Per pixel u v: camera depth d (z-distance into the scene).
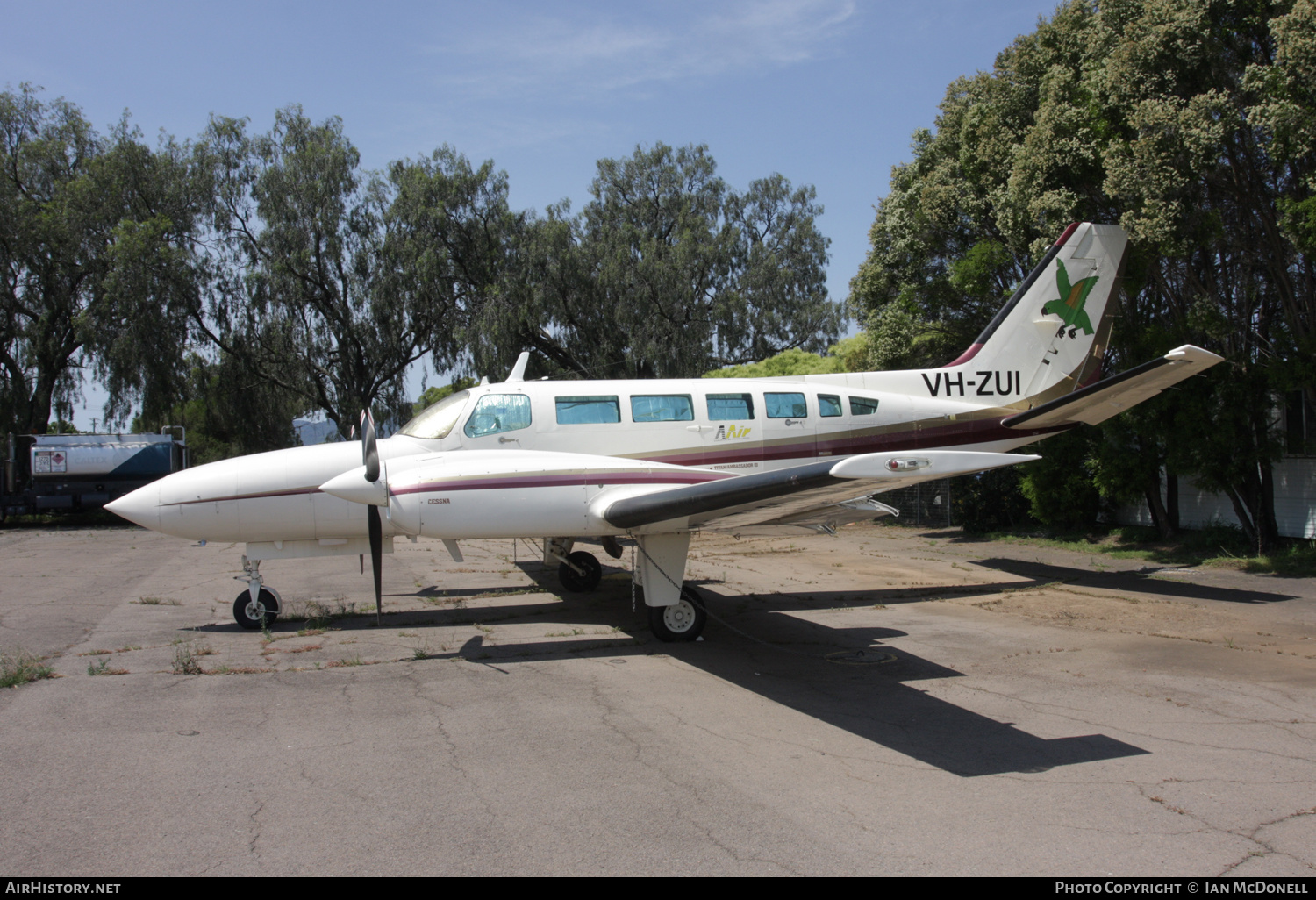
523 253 30.62
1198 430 11.18
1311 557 10.94
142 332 24.42
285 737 4.70
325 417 31.34
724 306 36.03
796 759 4.41
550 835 3.48
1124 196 10.12
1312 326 10.66
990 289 13.80
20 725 4.88
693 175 39.12
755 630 7.81
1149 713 5.18
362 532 7.86
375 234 29.78
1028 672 6.20
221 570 12.16
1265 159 10.41
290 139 29.27
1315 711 5.20
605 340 33.03
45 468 22.11
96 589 10.34
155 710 5.18
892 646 7.08
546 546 9.92
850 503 6.35
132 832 3.47
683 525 7.01
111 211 25.61
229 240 28.53
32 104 26.41
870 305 16.53
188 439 36.00
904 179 16.09
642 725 4.95
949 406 9.61
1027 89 13.06
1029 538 14.83
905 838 3.47
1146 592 9.48
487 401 8.19
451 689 5.74
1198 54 9.59
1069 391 10.15
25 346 25.86
